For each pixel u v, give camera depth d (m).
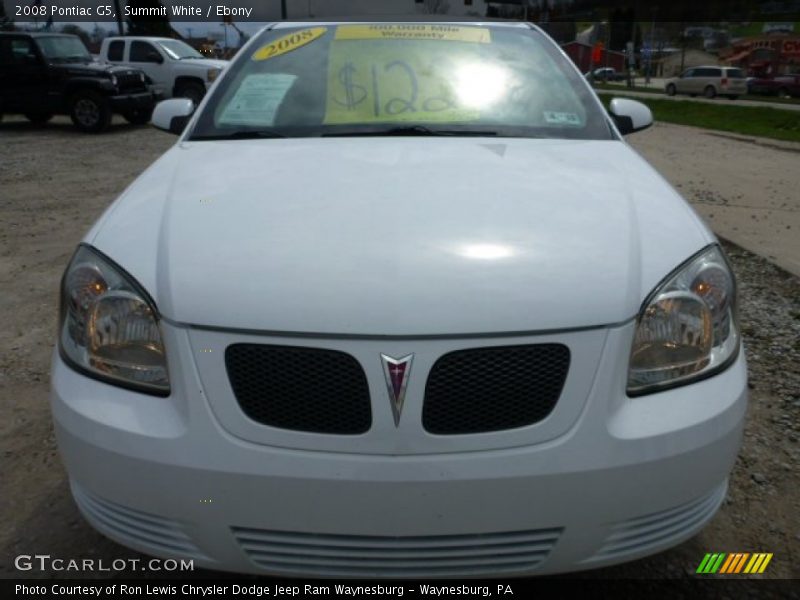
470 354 1.62
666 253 1.86
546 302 1.66
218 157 2.43
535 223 1.90
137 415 1.69
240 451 1.62
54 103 13.42
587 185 2.16
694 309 1.79
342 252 1.76
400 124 2.70
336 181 2.14
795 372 3.36
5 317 4.07
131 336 1.75
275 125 2.73
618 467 1.64
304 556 1.68
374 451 1.61
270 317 1.64
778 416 2.98
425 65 2.98
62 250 5.46
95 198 7.46
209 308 1.67
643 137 14.34
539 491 1.62
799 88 39.03
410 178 2.15
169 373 1.70
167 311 1.70
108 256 1.86
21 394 3.17
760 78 41.56
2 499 2.46
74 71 13.30
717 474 1.77
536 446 1.63
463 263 1.72
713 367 1.80
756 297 4.41
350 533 1.64
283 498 1.62
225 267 1.75
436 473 1.60
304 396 1.63
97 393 1.75
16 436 2.84
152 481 1.67
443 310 1.63
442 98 2.82
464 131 2.68
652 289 1.76
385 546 1.65
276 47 3.13
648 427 1.67
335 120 2.73
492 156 2.38
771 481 2.56
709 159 10.87
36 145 11.69
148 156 10.48
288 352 1.63
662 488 1.69
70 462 1.79
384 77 2.92
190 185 2.17
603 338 1.67
